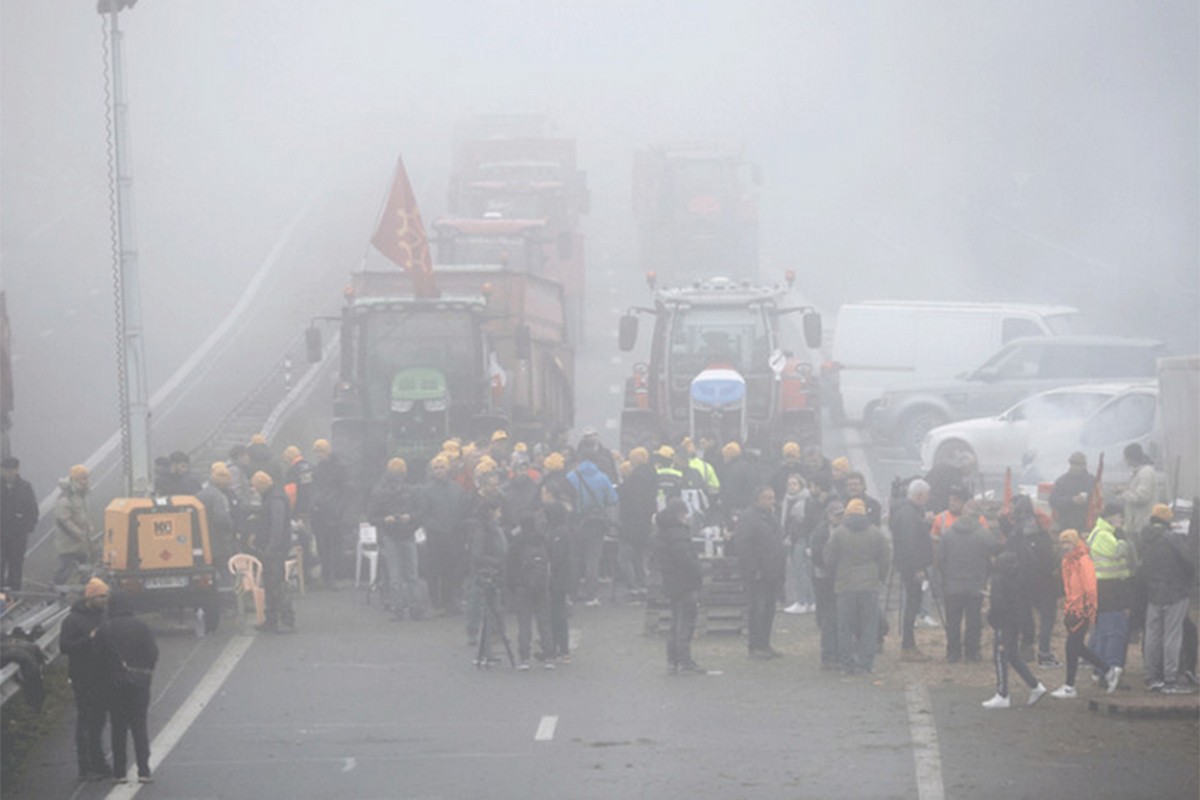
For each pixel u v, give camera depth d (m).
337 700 78.56
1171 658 76.81
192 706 77.94
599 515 99.50
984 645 88.75
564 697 78.69
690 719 74.44
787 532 99.88
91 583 65.88
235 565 93.38
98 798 64.75
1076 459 98.62
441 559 96.38
